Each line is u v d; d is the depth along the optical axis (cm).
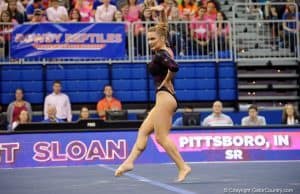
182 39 2981
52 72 2891
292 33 3123
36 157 2084
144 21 2972
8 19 2914
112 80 2912
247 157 2175
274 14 3238
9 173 1703
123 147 2138
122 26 2883
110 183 1266
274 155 2188
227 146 2169
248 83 3070
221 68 2981
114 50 2878
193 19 3088
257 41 3169
